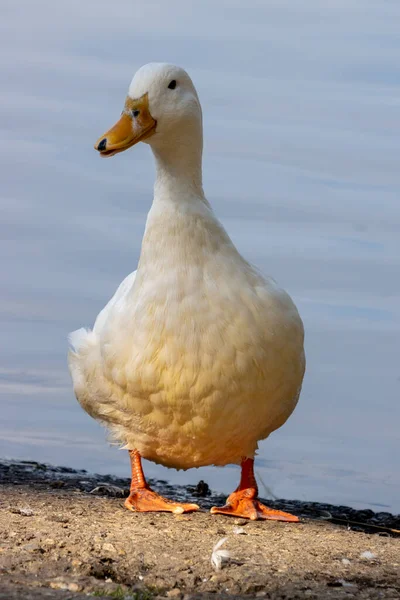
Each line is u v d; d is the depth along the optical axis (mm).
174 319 11586
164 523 11672
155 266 11781
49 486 14180
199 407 11734
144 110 12094
